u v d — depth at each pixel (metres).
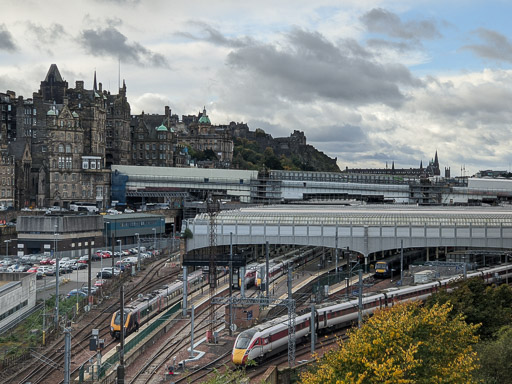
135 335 97.00
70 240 190.38
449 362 54.22
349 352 52.97
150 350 97.25
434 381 50.62
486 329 93.69
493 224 160.38
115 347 94.50
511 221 162.38
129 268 163.88
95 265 174.12
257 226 161.12
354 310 107.69
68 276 156.25
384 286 143.75
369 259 177.75
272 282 143.50
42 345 97.25
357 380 48.44
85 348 96.06
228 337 103.25
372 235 159.38
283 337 92.94
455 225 159.00
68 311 116.06
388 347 52.53
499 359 67.25
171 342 101.31
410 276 151.00
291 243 160.50
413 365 49.34
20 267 160.12
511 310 97.12
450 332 58.06
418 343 51.53
